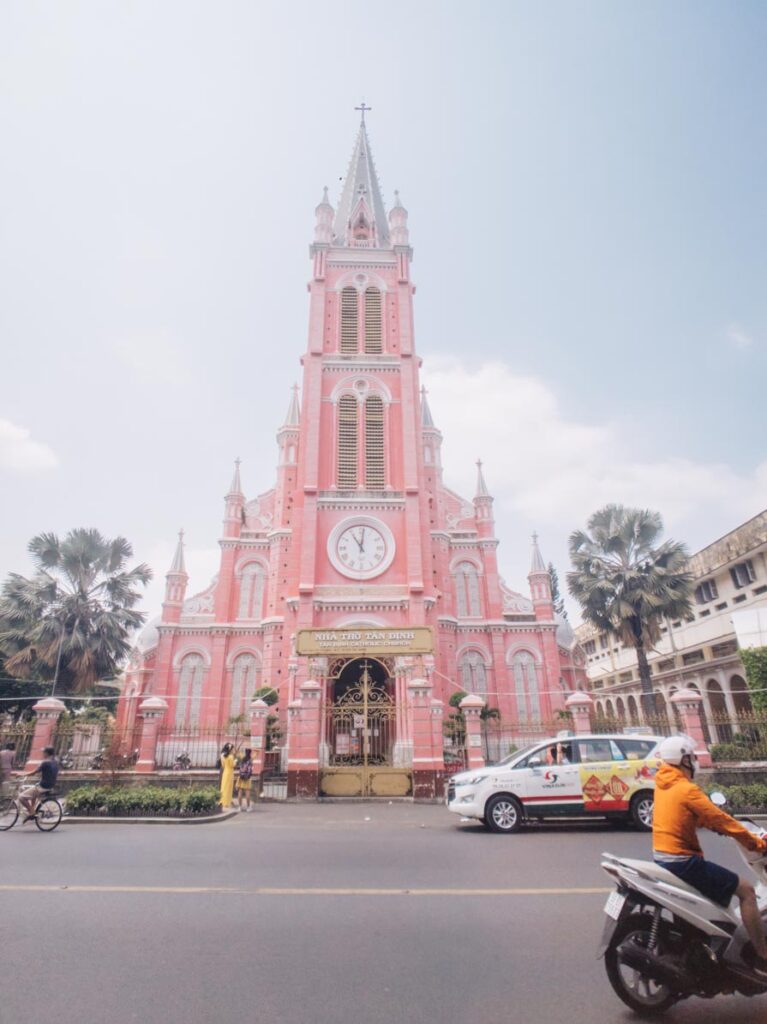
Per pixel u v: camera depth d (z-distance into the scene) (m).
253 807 18.31
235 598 35.75
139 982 4.95
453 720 27.31
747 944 4.49
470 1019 4.33
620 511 30.09
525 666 35.44
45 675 28.16
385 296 34.50
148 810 15.30
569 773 13.38
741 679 34.12
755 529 32.44
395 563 28.44
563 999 4.64
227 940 5.91
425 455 39.00
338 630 21.42
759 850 4.56
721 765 19.39
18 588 27.58
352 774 20.25
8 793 17.80
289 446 37.94
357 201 39.09
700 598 38.75
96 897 7.43
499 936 6.00
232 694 33.59
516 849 10.72
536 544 38.09
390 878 8.41
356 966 5.26
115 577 29.23
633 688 47.81
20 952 5.62
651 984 4.87
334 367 32.28
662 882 4.64
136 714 36.16
